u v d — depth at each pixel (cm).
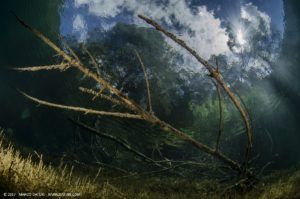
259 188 673
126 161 1195
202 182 888
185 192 833
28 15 2127
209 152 585
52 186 474
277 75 1814
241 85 1916
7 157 476
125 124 1211
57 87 1777
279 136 1587
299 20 1961
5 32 2012
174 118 1864
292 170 771
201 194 780
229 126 1523
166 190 848
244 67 2073
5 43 2009
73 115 1544
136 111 467
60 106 436
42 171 502
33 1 2136
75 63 407
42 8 2192
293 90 1695
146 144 1177
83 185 541
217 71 473
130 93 1939
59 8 2369
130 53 2109
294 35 1941
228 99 1658
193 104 1992
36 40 2084
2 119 1806
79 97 1593
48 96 1800
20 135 1783
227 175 927
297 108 1666
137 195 698
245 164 648
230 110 1614
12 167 450
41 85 1859
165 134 1127
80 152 1233
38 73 1881
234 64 2197
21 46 2038
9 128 1634
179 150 1355
